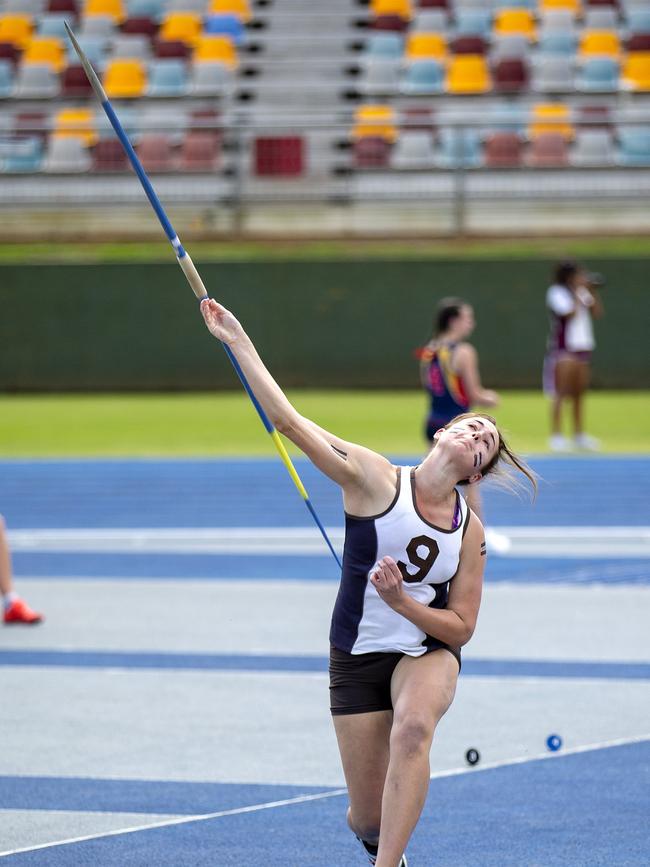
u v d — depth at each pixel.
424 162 88.69
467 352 37.75
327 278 81.44
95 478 55.38
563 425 68.25
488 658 28.50
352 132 89.19
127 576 37.78
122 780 20.92
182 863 17.36
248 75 99.25
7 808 19.62
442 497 15.26
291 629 31.30
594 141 88.06
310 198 87.12
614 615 32.56
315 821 19.02
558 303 59.38
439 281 80.81
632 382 80.50
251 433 67.56
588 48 97.50
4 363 83.44
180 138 88.62
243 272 81.81
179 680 26.98
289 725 23.89
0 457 61.00
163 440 65.50
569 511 47.59
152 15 105.38
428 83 95.38
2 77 97.44
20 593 35.66
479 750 22.23
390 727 15.45
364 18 102.88
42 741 22.98
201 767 21.55
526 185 86.31
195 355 82.75
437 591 15.35
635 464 57.16
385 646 15.09
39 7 105.25
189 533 44.22
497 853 17.61
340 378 81.94
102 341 82.94
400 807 14.38
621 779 20.69
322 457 14.84
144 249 87.00
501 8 103.31
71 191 87.94
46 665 28.23
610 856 17.47
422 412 72.56
